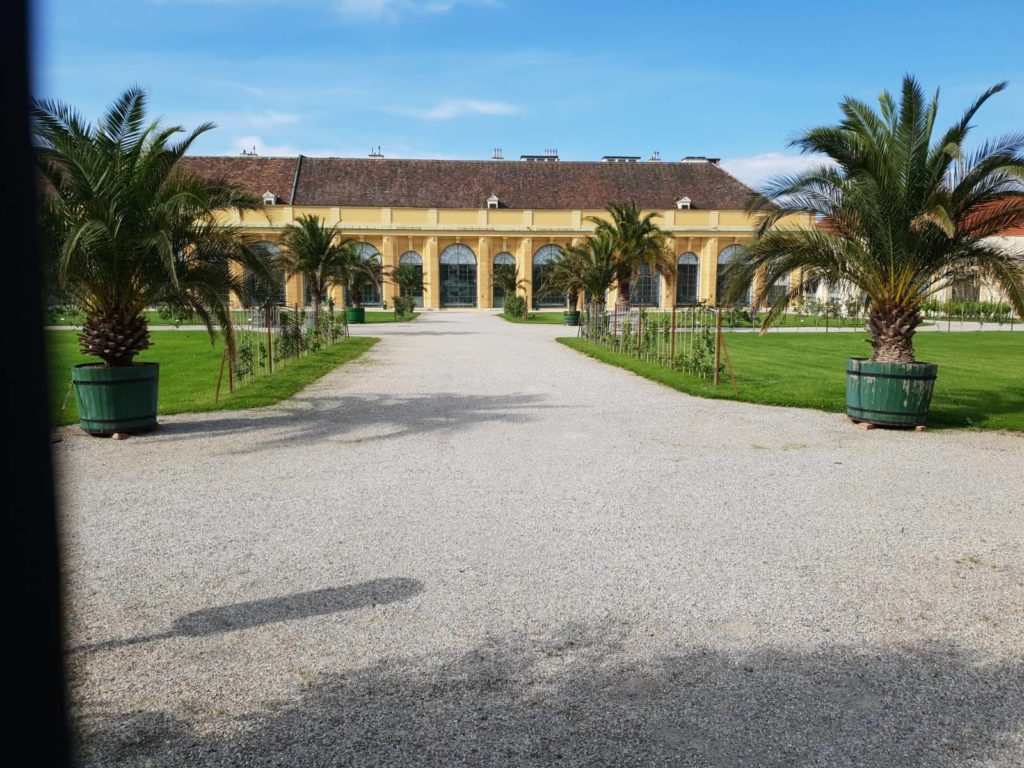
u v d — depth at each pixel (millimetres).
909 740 2809
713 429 9188
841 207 9617
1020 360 18750
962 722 2928
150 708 3006
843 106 10117
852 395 9461
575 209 55531
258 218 50688
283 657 3430
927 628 3744
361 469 7055
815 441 8492
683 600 4074
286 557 4719
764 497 6160
